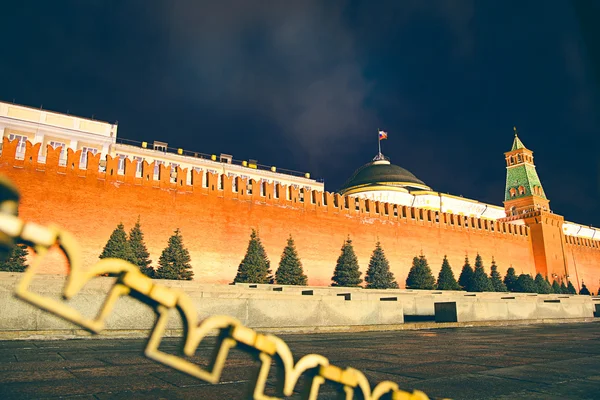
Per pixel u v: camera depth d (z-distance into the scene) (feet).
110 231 90.02
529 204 224.53
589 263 197.16
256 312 45.83
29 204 83.20
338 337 41.78
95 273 3.51
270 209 112.78
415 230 139.74
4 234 3.06
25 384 17.01
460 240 150.41
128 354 26.37
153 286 3.78
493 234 162.50
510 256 165.58
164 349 28.96
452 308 60.49
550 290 157.48
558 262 180.14
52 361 23.18
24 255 76.07
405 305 78.48
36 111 121.80
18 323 34.14
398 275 131.03
